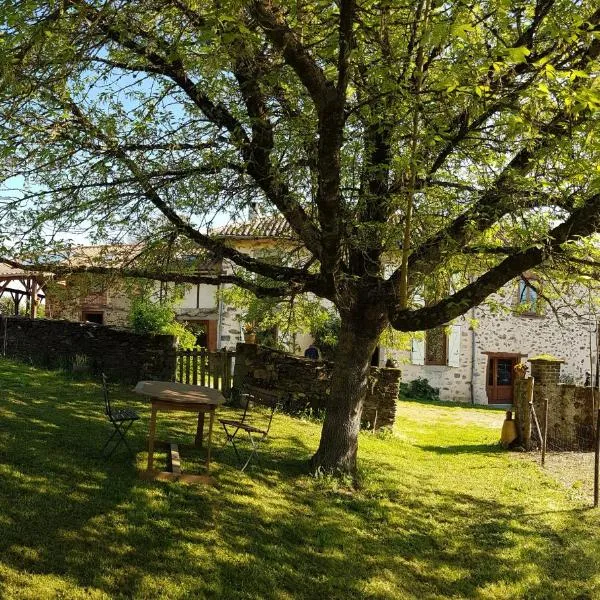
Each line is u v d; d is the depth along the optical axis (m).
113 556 5.05
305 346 19.25
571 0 5.90
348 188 7.89
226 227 8.93
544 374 12.89
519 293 20.84
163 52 6.88
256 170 7.46
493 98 6.05
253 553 5.65
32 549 4.86
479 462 11.00
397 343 12.02
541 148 6.42
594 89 4.89
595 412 12.81
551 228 7.06
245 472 7.79
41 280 8.43
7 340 14.91
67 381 12.58
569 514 8.20
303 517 6.78
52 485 6.14
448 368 21.52
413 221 7.61
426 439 13.31
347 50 5.00
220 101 7.59
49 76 5.83
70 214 7.49
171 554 5.29
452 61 6.71
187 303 20.44
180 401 6.93
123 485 6.47
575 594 5.93
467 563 6.41
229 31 4.86
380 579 5.73
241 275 10.20
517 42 6.40
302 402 12.73
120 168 7.53
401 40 6.86
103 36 5.94
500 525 7.52
